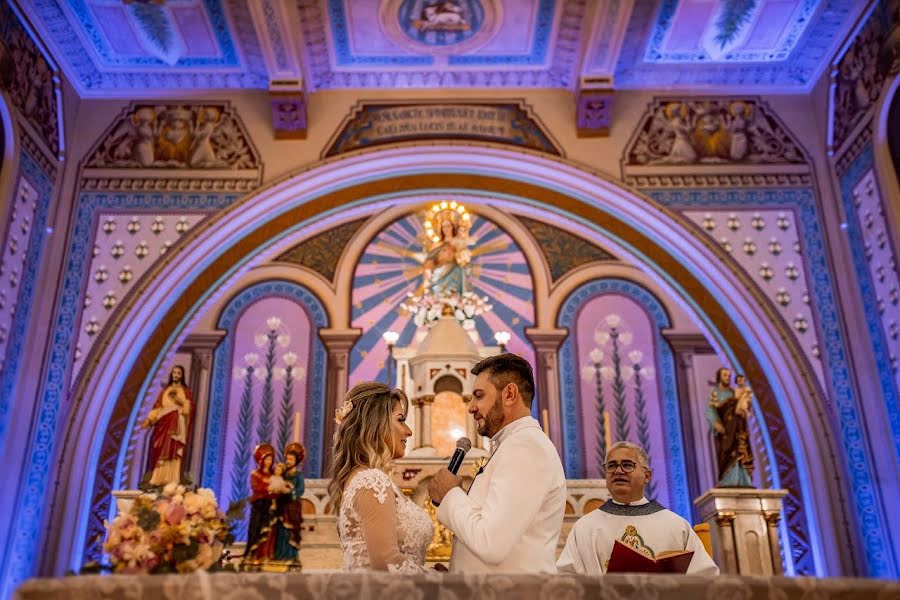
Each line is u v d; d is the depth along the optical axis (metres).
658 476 10.07
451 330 8.16
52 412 7.74
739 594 2.36
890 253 7.59
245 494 9.90
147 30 8.38
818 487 7.59
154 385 8.23
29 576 7.09
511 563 2.91
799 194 8.78
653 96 9.26
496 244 11.20
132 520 2.74
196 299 8.45
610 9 8.03
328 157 8.96
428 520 3.12
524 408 3.27
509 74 9.20
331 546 6.86
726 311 8.44
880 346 7.71
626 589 2.36
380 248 11.20
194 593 2.29
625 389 10.54
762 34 8.57
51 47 8.33
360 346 10.73
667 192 8.82
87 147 8.87
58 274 8.29
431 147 9.03
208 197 8.76
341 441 3.24
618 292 11.05
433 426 7.56
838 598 2.38
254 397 10.45
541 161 8.95
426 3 8.23
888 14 7.61
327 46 8.76
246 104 9.17
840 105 8.59
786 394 7.99
